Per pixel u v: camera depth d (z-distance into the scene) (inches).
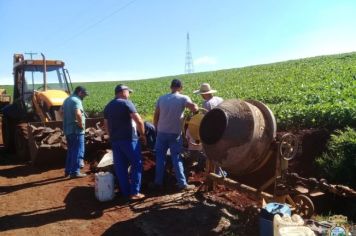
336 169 270.2
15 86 516.1
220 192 289.6
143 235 228.8
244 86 948.0
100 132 430.0
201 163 340.5
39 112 462.6
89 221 254.7
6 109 510.3
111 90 1734.7
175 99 294.2
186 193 294.4
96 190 291.7
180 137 300.8
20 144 461.7
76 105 351.3
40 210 280.1
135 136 290.8
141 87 1577.3
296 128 370.9
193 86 1278.3
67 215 267.4
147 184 317.4
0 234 240.8
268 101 612.7
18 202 300.4
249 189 245.6
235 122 232.1
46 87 487.2
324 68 1002.1
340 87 577.9
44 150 395.5
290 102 522.6
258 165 240.7
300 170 291.0
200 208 259.6
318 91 547.5
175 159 300.0
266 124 233.3
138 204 279.3
